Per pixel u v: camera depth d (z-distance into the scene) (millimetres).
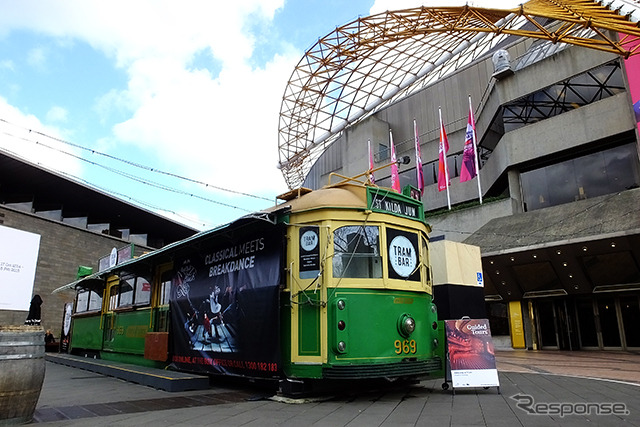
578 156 26031
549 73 27781
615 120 23688
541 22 33125
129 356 14742
